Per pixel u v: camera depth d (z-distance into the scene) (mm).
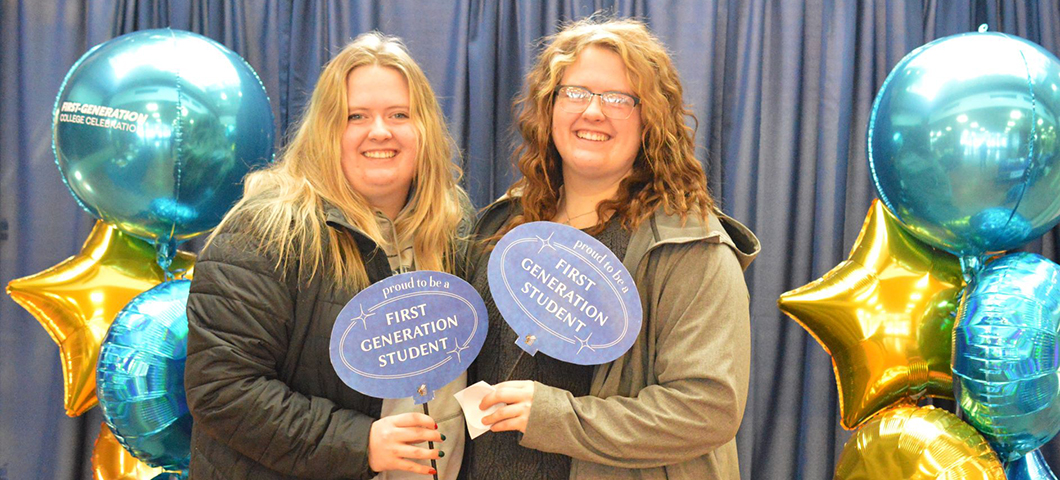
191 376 1335
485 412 1356
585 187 1548
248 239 1375
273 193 1441
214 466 1389
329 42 2545
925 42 2578
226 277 1344
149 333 1604
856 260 1726
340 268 1396
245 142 1730
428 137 1529
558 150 1521
